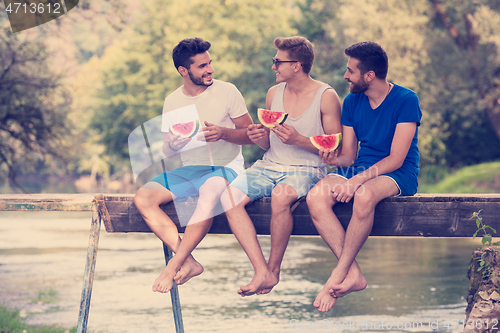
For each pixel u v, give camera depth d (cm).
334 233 365
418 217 382
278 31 3042
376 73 377
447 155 2684
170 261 365
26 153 1614
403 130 372
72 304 771
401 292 824
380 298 789
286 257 1158
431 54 2364
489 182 2206
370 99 392
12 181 1659
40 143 1586
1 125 1514
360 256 1166
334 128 402
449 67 2344
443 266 1031
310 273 975
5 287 877
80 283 906
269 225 391
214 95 411
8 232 1645
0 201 407
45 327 641
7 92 1478
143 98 3691
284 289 857
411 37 2241
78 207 403
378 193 361
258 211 390
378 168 370
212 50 3138
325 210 367
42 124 1535
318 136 387
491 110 2402
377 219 385
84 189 5203
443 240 1424
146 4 3769
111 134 4041
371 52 375
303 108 405
